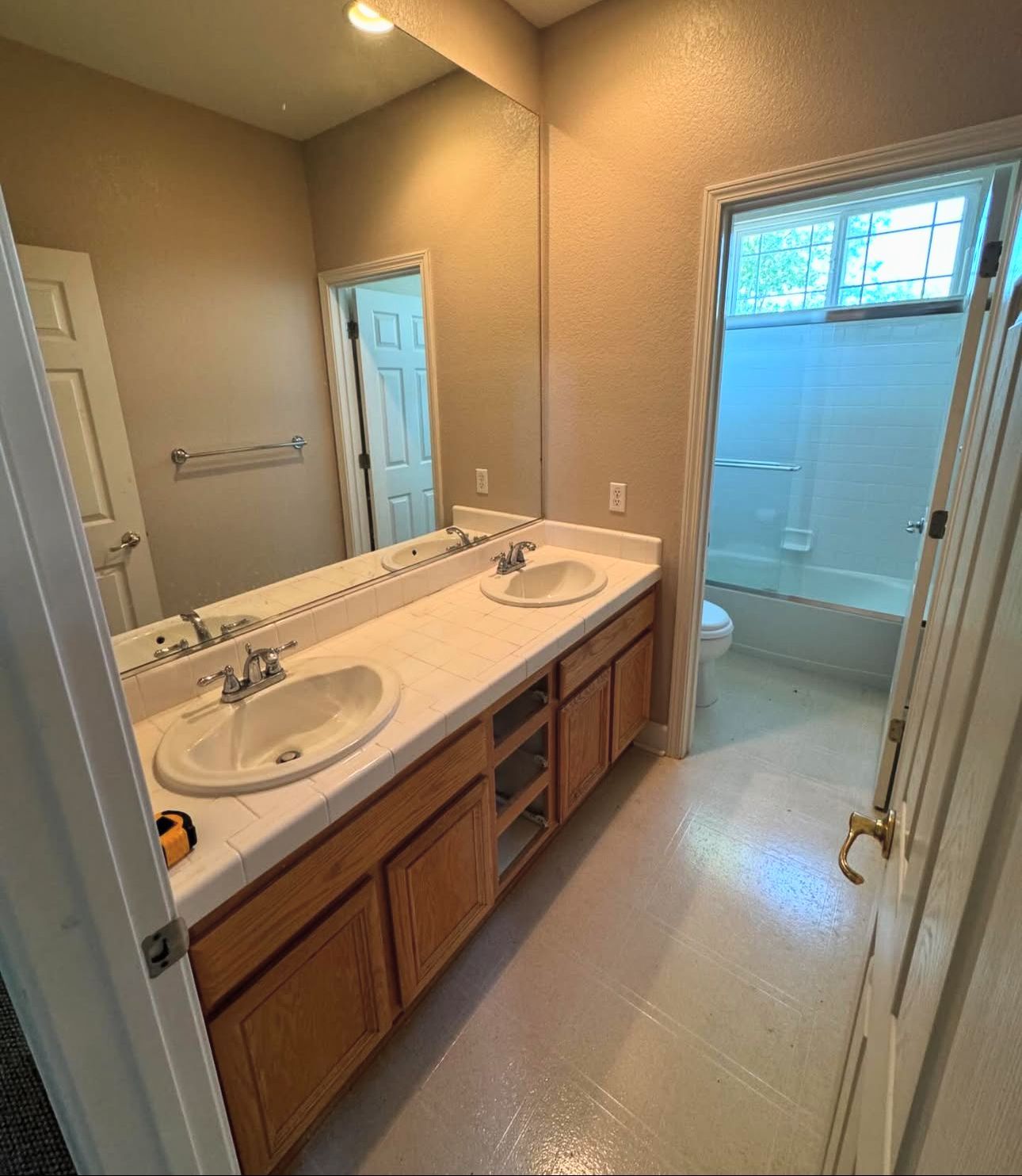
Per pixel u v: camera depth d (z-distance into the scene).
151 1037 0.59
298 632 1.62
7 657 0.43
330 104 1.56
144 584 1.33
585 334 2.20
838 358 3.42
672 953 1.61
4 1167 1.27
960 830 0.50
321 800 1.05
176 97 1.28
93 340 1.21
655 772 2.35
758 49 1.67
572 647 1.80
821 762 2.38
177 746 1.20
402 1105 1.29
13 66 1.05
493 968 1.58
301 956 1.06
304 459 1.65
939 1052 0.45
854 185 1.65
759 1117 1.25
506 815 1.66
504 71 1.92
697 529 2.16
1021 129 1.40
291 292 1.56
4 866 0.47
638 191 1.96
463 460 2.14
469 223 1.96
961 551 0.81
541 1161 1.19
